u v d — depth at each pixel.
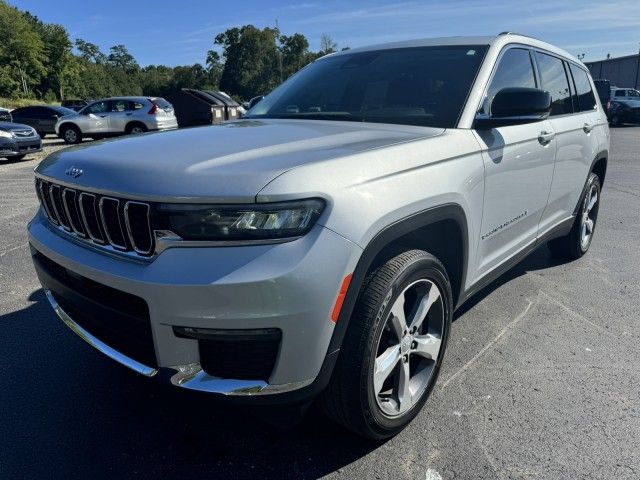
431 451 2.37
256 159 2.04
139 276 1.90
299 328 1.87
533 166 3.33
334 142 2.34
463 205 2.57
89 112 20.12
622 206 7.41
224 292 1.79
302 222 1.85
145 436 2.52
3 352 3.29
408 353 2.42
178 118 22.19
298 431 2.52
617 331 3.52
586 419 2.58
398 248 2.35
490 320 3.69
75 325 2.46
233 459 2.35
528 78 3.51
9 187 9.41
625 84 43.91
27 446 2.44
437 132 2.61
